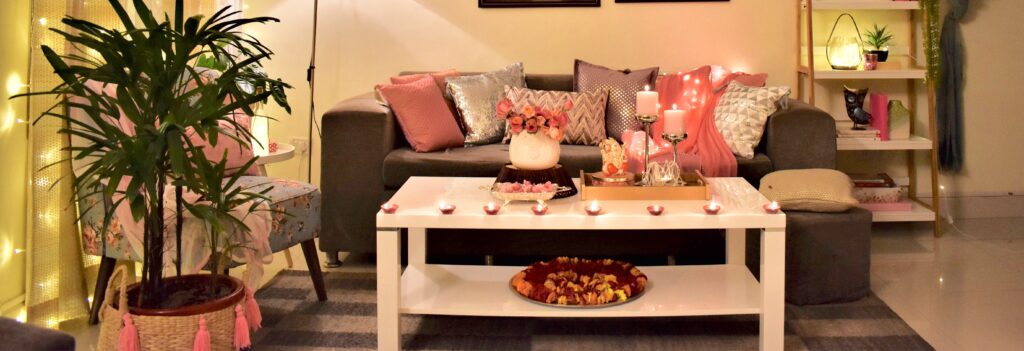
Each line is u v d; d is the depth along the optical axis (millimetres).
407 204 2752
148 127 2264
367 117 3605
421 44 4570
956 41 4469
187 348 2387
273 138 4691
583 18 4512
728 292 2809
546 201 2812
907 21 4516
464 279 2943
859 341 2861
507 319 3090
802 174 3270
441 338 2920
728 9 4484
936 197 4242
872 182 4246
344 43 4586
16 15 2879
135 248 2812
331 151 3617
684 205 2729
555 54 4551
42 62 2887
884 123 4246
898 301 3281
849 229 3166
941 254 3928
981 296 3332
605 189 2799
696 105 3928
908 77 4215
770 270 2645
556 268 2932
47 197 2945
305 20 4574
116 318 2385
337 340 2889
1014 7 4488
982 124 4582
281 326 3006
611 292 2686
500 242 3537
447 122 3838
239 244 2693
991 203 4633
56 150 2953
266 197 2797
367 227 3652
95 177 2857
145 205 2395
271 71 4617
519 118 2838
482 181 3143
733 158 3609
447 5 4527
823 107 4609
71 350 1402
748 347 2820
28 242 2908
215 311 2410
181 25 2340
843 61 4309
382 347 2697
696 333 2936
